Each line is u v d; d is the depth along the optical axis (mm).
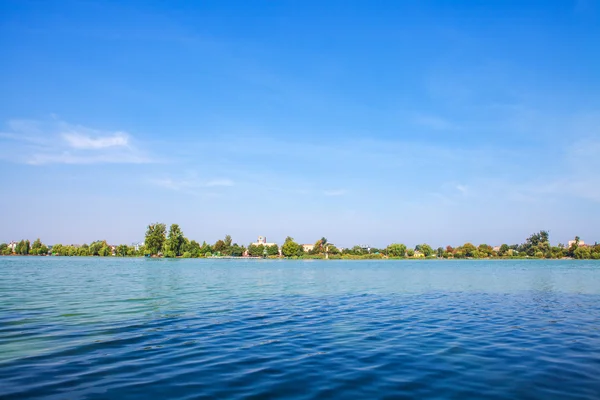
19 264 116125
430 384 11852
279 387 11430
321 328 20750
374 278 65375
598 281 58250
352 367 13570
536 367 13695
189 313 25234
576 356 15211
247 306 29109
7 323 20969
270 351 15695
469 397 10773
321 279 62406
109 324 20969
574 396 10883
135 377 12172
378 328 20875
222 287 45375
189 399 10359
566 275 74438
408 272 87312
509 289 45375
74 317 22984
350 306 29859
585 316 25375
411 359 14672
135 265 115375
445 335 19188
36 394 10586
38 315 23562
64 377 12094
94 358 14305
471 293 40625
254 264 146500
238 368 13312
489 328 21078
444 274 78812
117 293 36531
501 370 13312
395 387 11539
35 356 14500
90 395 10570
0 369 12859
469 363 14164
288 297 35781
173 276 65250
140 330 19500
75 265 110312
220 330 19828
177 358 14461
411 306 30109
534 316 25312
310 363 14031
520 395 10953
